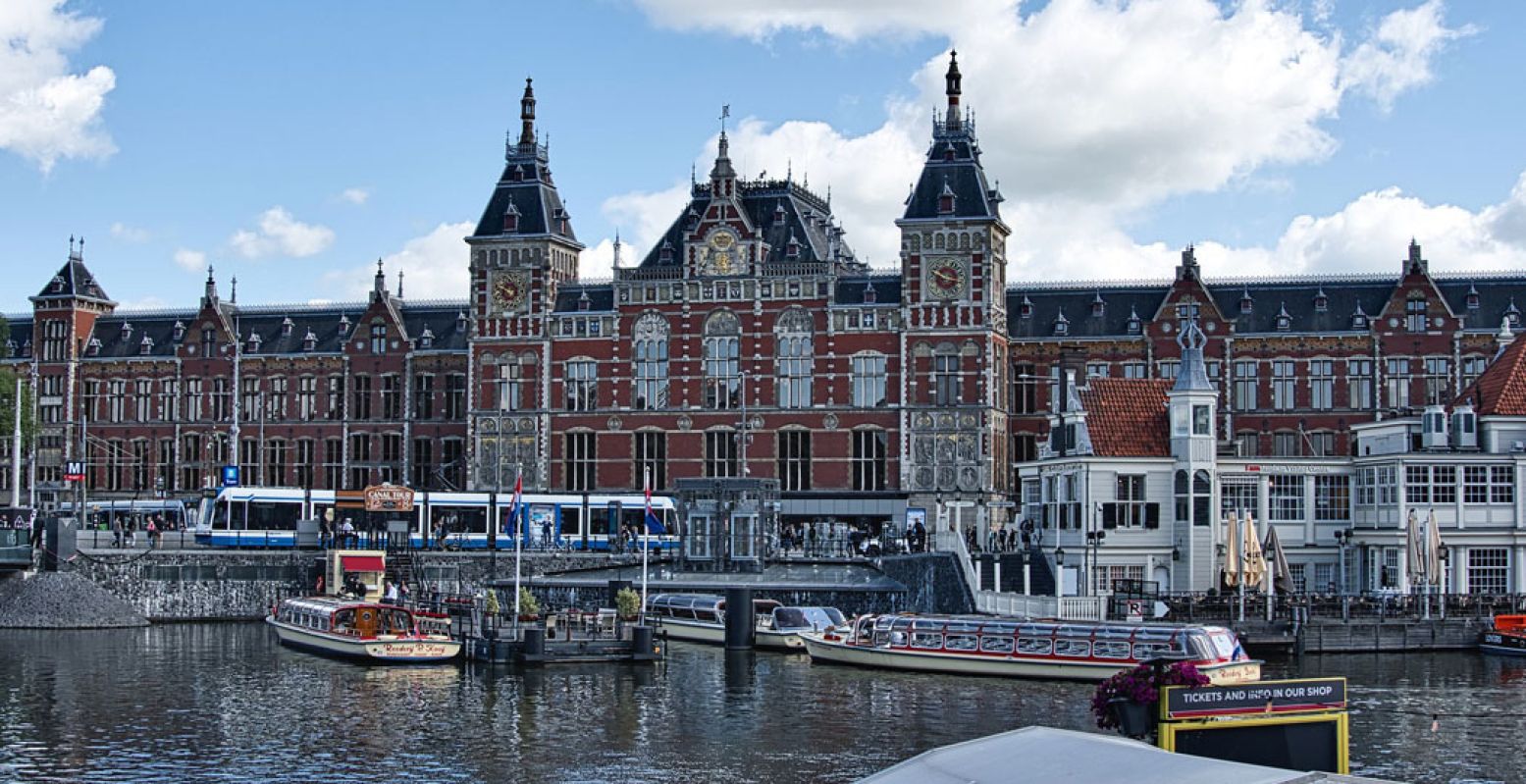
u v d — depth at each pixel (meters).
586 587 87.50
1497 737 51.19
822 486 104.38
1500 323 102.62
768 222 110.31
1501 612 74.31
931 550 87.12
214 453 122.94
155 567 91.69
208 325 124.00
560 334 110.06
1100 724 34.25
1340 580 84.19
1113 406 84.81
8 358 127.94
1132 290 110.12
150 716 56.81
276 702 59.94
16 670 68.69
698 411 106.88
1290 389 105.06
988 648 65.94
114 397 125.50
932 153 104.56
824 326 104.88
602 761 48.94
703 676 66.12
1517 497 80.00
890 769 22.08
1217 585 82.06
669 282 107.75
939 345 102.88
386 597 83.50
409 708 58.16
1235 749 31.66
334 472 120.75
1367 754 48.66
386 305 120.38
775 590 83.50
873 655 68.50
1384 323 103.69
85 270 128.50
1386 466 81.69
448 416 118.94
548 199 112.31
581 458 109.12
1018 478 108.81
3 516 104.75
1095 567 78.62
